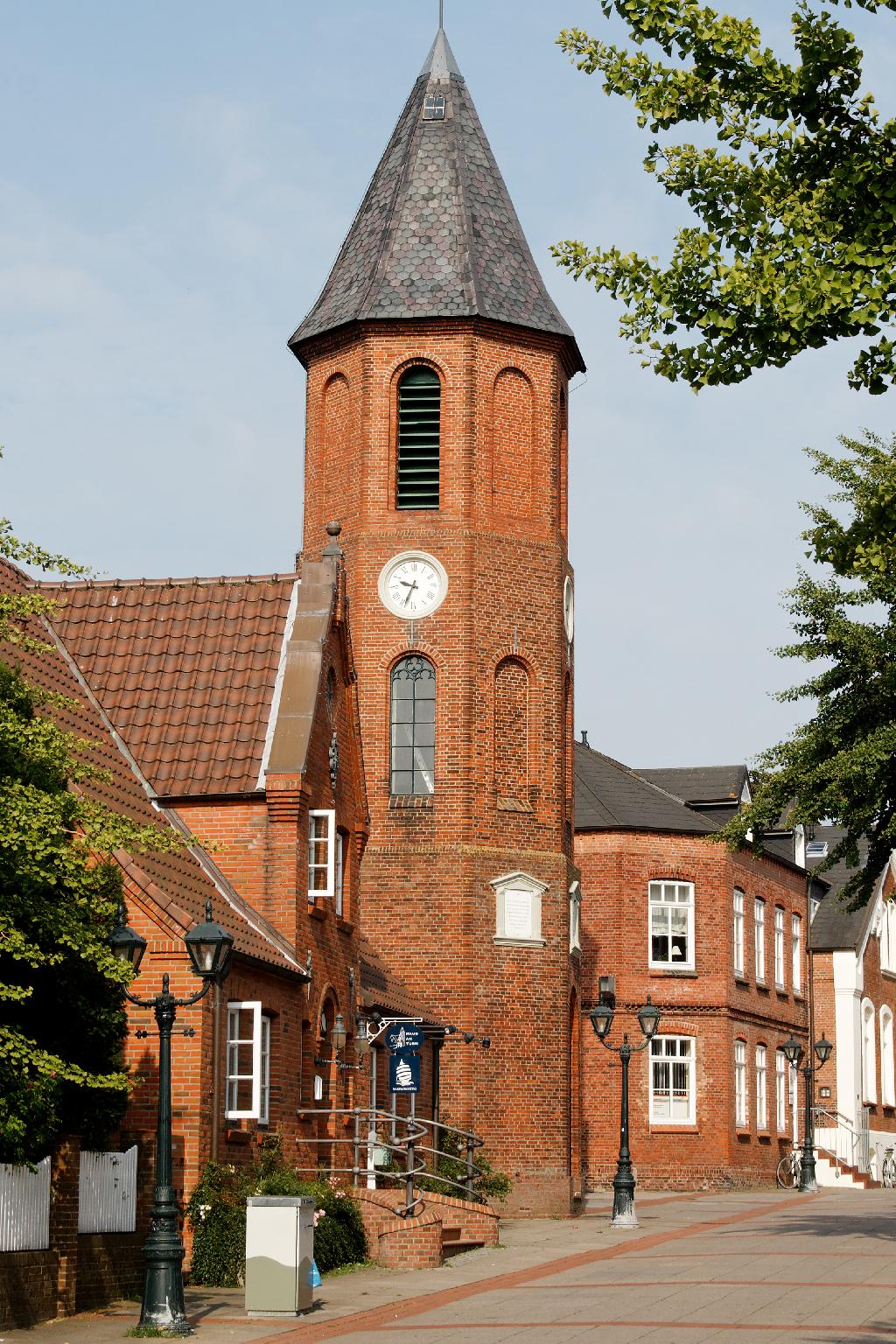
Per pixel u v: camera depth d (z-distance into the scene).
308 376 45.47
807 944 64.50
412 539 43.06
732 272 18.73
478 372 43.50
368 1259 28.14
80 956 20.42
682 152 19.50
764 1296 22.55
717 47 19.17
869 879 33.59
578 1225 37.59
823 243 18.88
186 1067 25.69
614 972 53.81
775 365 19.03
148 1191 25.02
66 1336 19.78
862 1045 65.81
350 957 34.06
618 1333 19.47
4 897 19.06
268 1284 21.89
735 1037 55.91
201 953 21.14
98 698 33.06
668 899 54.94
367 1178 31.31
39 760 20.28
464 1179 37.06
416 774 42.59
